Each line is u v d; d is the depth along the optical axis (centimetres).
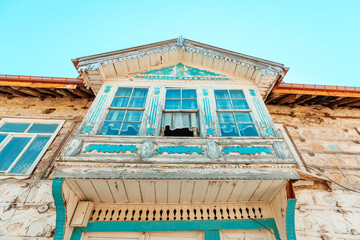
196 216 426
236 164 381
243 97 550
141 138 427
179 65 634
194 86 568
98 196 417
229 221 421
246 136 457
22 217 457
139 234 410
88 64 543
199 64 634
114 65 571
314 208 484
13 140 610
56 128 646
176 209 434
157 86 566
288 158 399
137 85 567
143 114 492
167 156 398
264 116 495
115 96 541
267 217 425
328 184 523
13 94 706
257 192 415
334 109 728
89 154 397
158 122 473
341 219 468
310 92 614
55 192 357
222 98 545
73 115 675
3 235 432
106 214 424
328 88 604
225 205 441
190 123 488
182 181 376
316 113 711
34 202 480
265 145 425
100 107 502
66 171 365
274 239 405
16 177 516
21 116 659
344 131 662
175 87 564
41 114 671
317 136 643
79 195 412
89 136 427
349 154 598
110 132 461
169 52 610
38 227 445
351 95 614
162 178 360
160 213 428
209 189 402
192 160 388
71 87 614
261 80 570
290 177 369
